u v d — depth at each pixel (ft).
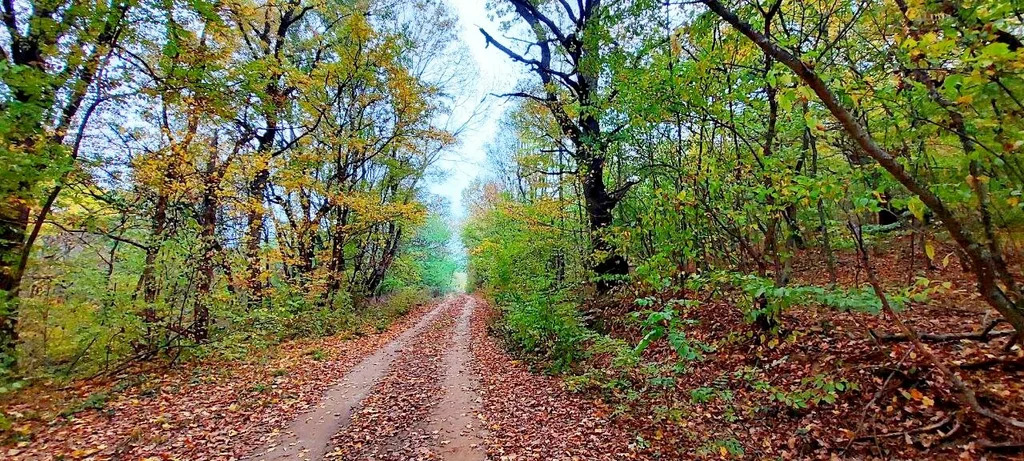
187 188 38.19
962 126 12.36
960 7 11.24
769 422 19.10
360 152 64.75
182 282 35.58
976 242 9.91
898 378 17.94
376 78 61.11
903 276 29.81
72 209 33.42
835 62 21.48
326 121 58.44
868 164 15.49
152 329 34.94
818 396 16.90
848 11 20.54
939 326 21.09
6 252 27.96
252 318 45.24
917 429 15.72
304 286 56.70
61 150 25.48
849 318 24.57
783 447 17.35
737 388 22.41
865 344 21.20
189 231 36.55
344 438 22.08
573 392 27.07
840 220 26.16
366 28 54.95
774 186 19.13
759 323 25.30
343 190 62.69
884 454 15.44
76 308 30.81
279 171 50.14
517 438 21.20
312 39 57.98
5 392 23.32
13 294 28.40
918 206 11.26
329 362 39.73
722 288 26.71
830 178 14.38
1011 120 11.96
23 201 25.45
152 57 32.94
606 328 37.76
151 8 27.48
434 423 23.77
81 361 32.37
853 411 17.83
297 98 50.85
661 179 32.81
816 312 26.05
